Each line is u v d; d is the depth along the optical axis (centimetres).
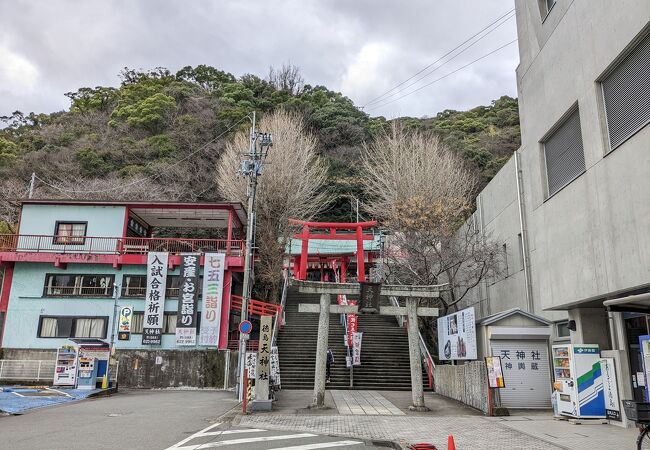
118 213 2708
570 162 1255
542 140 1400
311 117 5519
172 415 1384
